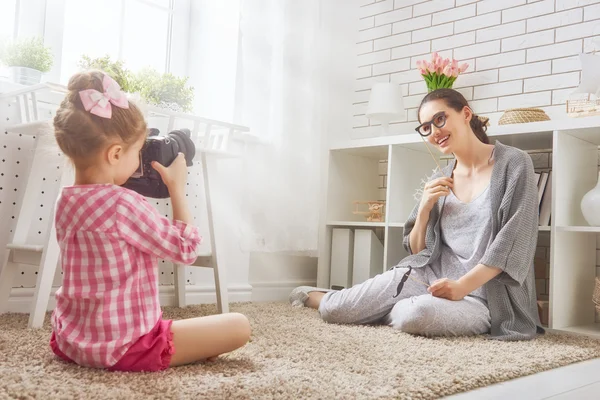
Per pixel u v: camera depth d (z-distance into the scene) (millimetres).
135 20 2668
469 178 2148
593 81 2297
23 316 1903
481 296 2008
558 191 2195
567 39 2631
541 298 2545
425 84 3143
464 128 2104
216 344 1323
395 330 1931
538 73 2707
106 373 1174
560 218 2207
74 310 1229
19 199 1973
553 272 2156
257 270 2885
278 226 2650
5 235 2012
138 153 1276
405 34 3252
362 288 2074
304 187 2740
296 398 1054
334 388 1130
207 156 2113
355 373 1276
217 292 2107
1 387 1025
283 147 2682
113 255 1183
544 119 2400
